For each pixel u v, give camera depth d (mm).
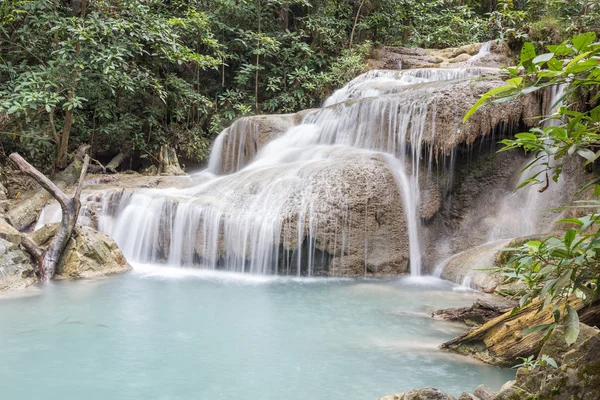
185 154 14219
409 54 14867
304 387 3826
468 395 2957
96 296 6355
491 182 8961
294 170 8789
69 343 4695
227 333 5098
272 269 7980
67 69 10109
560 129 2002
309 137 10758
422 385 3855
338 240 7977
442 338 5016
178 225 8469
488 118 8320
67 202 7512
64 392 3691
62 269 7316
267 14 16219
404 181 8711
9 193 10328
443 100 8422
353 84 13312
